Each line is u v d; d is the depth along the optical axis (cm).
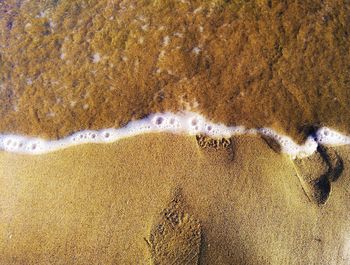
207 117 82
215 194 77
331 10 83
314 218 76
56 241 77
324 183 77
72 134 83
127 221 77
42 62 87
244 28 83
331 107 80
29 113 85
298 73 81
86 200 79
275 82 81
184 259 75
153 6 87
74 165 81
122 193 78
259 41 82
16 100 86
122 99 84
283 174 78
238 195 77
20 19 91
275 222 76
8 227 79
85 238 77
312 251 75
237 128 81
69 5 91
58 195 79
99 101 84
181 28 85
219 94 82
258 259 75
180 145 80
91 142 82
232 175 78
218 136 80
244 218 76
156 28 86
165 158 80
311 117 80
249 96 81
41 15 91
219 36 83
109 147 81
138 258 76
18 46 89
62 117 84
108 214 78
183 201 77
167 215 77
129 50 85
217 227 76
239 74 82
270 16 83
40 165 81
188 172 79
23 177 81
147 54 85
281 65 81
